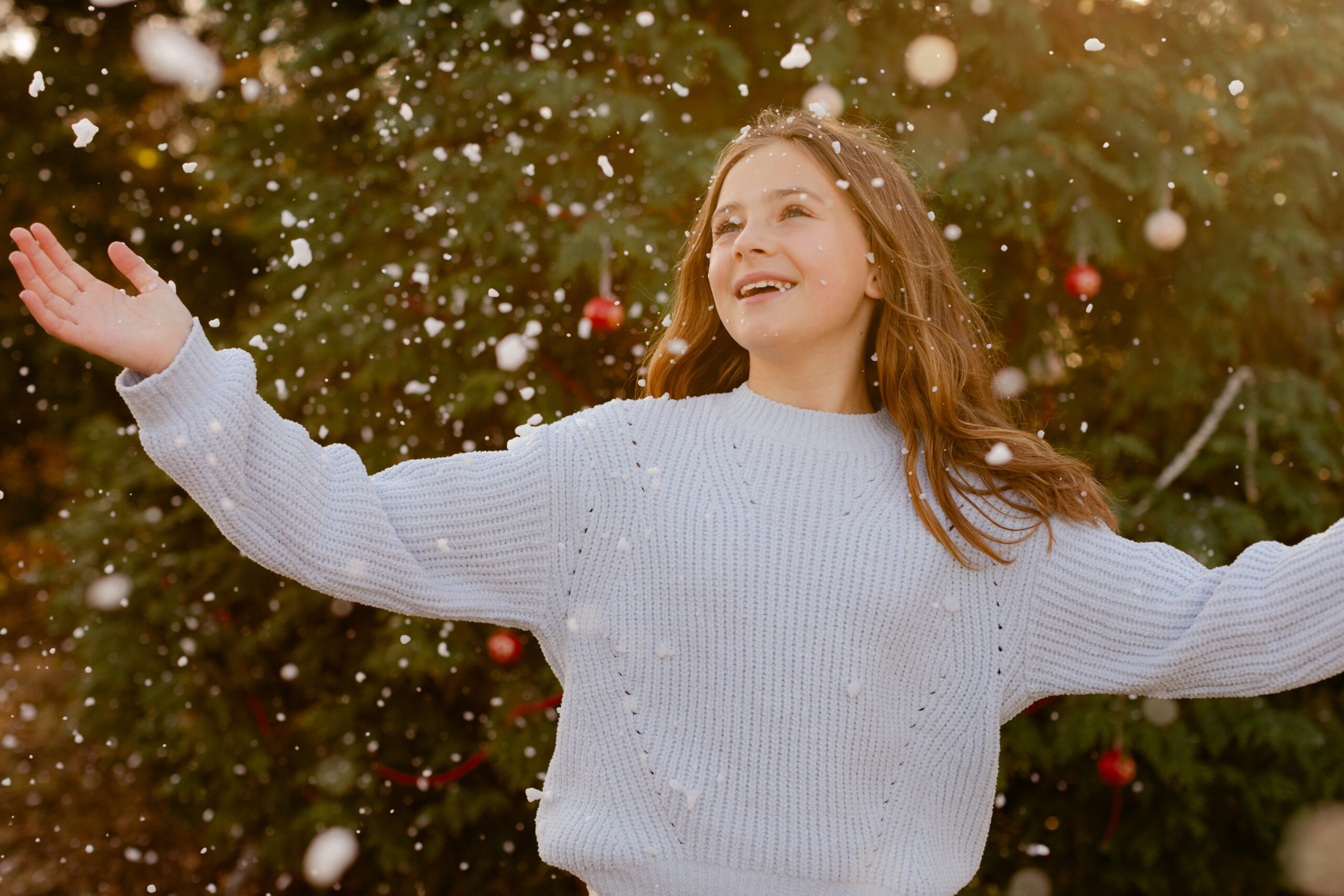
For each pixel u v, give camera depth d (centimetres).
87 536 312
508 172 252
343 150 296
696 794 109
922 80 246
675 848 111
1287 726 261
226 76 362
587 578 116
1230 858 272
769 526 114
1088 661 115
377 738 294
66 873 320
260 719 309
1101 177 254
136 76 470
